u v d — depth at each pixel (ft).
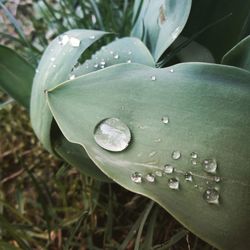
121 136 0.29
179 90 0.29
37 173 0.56
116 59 0.36
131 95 0.30
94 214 0.49
